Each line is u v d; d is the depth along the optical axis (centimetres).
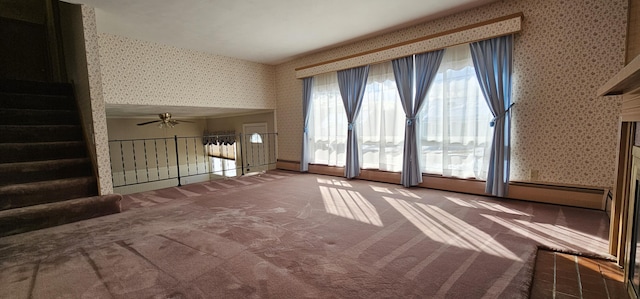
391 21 380
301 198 366
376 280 171
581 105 293
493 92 330
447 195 363
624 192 176
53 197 298
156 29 385
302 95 565
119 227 269
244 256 204
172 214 308
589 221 257
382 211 304
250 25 381
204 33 406
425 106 398
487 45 333
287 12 342
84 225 276
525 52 320
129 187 757
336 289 162
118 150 737
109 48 396
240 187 442
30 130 338
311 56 540
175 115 739
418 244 220
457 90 367
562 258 195
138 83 424
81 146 355
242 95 561
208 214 305
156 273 183
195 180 894
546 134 315
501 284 163
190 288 165
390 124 439
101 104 325
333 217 288
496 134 331
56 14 445
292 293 159
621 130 181
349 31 414
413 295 155
